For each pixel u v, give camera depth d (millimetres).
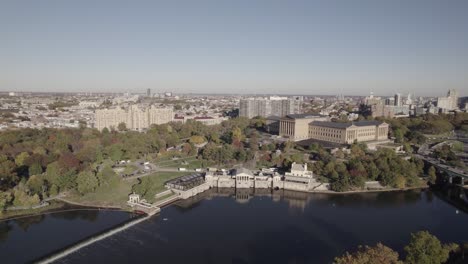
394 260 174875
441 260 186750
